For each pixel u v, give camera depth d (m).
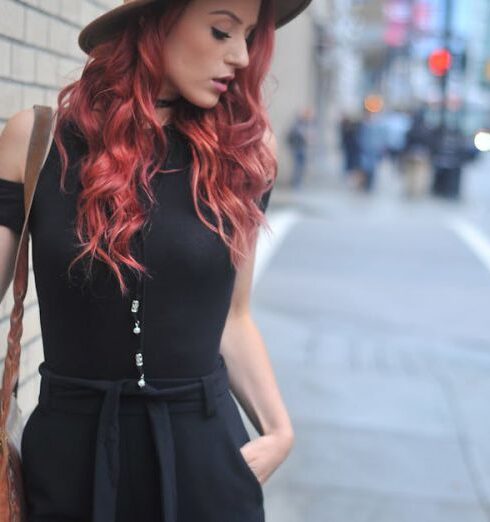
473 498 4.21
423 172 19.56
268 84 2.07
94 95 1.78
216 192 1.75
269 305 8.15
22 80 2.90
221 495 1.76
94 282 1.67
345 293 8.88
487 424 5.22
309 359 6.43
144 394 1.69
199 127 1.78
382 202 18.70
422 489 4.28
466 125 31.64
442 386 5.91
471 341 7.20
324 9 24.86
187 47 1.75
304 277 9.62
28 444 1.75
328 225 14.45
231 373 2.00
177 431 1.72
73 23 3.44
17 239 1.76
